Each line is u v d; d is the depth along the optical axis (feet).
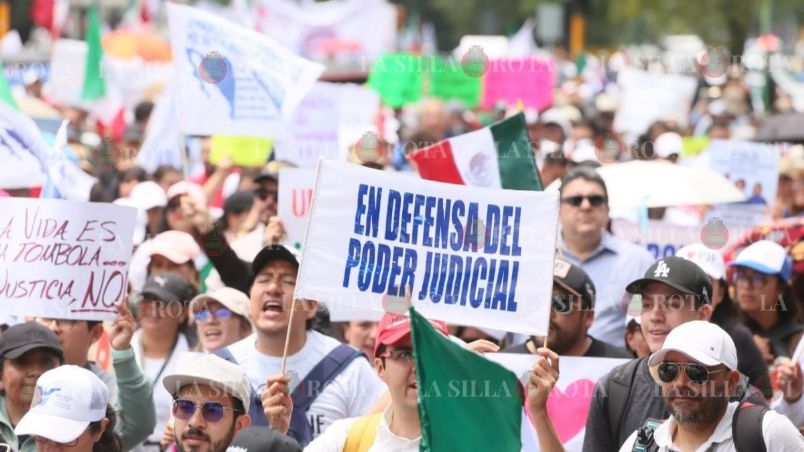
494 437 61.36
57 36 309.83
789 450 61.82
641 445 64.49
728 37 346.54
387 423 65.46
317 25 255.70
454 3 495.82
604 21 455.63
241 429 65.92
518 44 272.51
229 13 241.14
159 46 213.05
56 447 67.05
